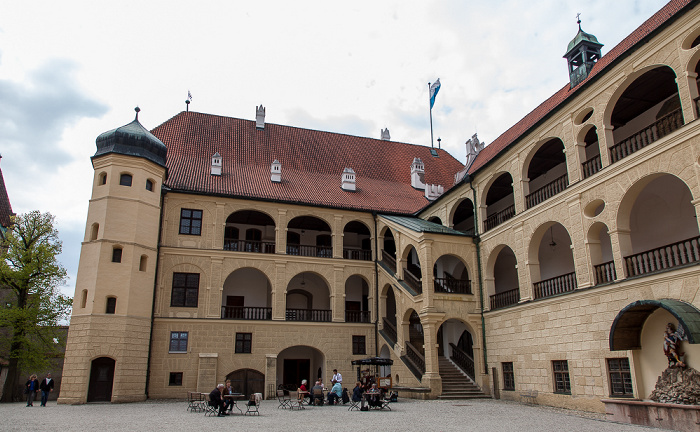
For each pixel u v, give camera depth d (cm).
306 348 3706
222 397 2053
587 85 2259
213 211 3431
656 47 1953
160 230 3269
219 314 3269
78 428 1605
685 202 2162
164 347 3091
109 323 2823
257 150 4228
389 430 1543
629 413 1711
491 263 3008
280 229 3547
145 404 2680
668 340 1755
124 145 3094
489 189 3312
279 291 3441
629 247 2062
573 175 2359
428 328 2884
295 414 2081
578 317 2248
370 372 3441
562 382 2348
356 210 3731
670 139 1855
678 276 1789
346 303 3906
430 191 4234
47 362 3222
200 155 3928
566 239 2875
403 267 3331
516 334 2680
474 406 2370
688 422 1493
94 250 2902
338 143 4691
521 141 2736
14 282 3241
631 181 2025
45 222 3359
